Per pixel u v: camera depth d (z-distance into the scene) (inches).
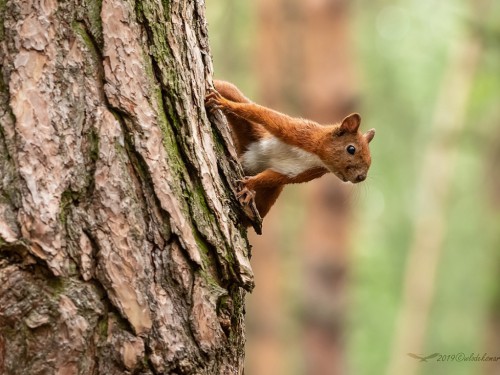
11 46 265.3
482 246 1424.7
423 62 1249.4
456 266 1470.2
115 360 259.4
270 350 970.7
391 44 1210.0
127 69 277.9
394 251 1353.3
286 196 1105.4
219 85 402.3
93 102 271.3
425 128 1238.9
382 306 1393.9
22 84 264.5
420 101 1258.6
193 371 271.6
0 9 266.5
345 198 971.3
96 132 269.1
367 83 1183.6
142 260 268.8
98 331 259.6
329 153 432.1
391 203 1305.4
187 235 278.7
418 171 1242.6
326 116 940.0
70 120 267.4
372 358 1395.2
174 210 277.3
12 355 252.1
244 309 312.3
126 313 262.5
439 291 1465.3
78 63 271.3
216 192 299.3
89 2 274.8
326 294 973.2
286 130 410.0
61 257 257.8
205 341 275.3
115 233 265.7
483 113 1159.6
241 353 300.5
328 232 970.7
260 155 417.1
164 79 287.6
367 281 1350.9
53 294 255.8
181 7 304.8
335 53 944.3
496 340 1132.5
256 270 970.7
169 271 273.9
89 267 261.0
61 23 270.7
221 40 956.0
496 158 1197.1
